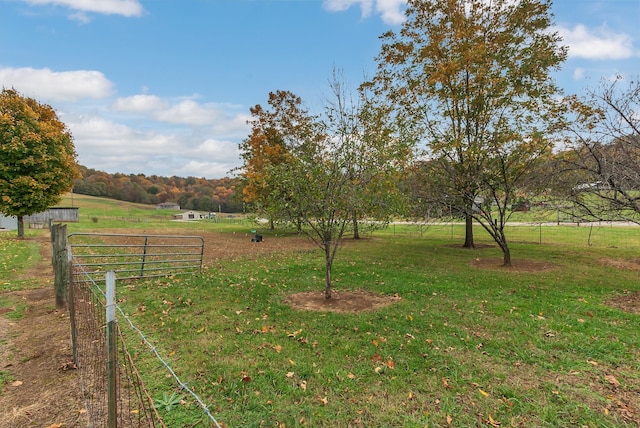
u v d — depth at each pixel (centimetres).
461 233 2380
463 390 375
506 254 1129
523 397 361
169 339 508
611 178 688
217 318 602
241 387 378
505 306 667
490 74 1138
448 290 799
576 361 440
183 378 396
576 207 773
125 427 305
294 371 414
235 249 1634
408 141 1012
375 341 498
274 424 319
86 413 331
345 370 416
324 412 337
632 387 381
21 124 1794
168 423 315
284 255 1412
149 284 851
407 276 958
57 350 472
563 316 608
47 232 2362
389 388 379
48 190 1909
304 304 695
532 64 1098
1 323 576
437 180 1233
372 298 738
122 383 381
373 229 733
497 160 1070
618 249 1509
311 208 685
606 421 322
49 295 751
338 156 682
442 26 1378
